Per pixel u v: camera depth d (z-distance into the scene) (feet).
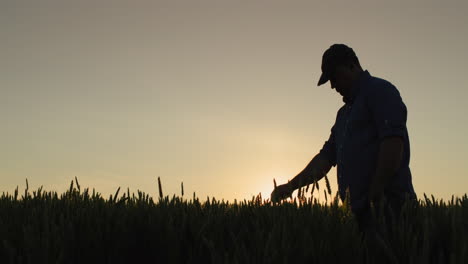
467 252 4.80
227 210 9.00
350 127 9.51
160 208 8.05
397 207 8.54
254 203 9.26
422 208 7.15
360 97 9.36
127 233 6.64
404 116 8.84
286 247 5.39
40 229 6.86
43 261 5.46
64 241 6.10
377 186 8.40
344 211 7.07
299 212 7.38
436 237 5.90
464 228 5.76
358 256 5.58
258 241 5.62
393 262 5.38
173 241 6.34
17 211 8.18
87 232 6.50
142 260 6.75
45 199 9.79
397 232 5.94
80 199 9.50
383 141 8.54
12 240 6.22
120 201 8.57
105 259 6.53
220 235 6.56
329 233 6.06
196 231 6.81
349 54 9.74
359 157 9.27
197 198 9.15
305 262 5.39
